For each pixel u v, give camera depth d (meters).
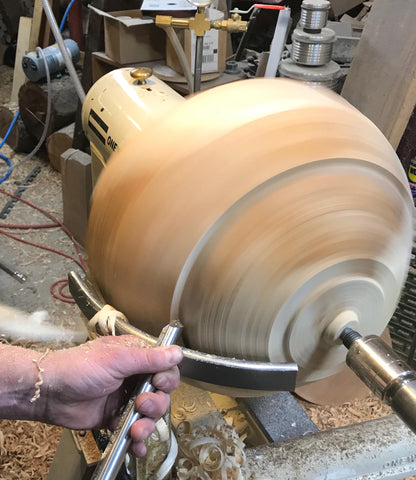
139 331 0.69
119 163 0.72
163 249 0.64
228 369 0.65
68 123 2.48
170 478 0.78
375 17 1.39
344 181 0.64
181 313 0.68
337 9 2.41
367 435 0.87
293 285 0.63
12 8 3.44
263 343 0.68
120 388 0.71
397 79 1.35
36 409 0.68
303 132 0.65
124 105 1.21
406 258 0.75
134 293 0.69
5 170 2.48
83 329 1.77
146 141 0.71
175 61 1.76
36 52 2.38
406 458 0.85
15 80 3.00
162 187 0.65
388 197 0.68
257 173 0.62
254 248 0.62
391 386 0.62
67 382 0.64
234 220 0.63
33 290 1.94
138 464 0.72
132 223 0.66
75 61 2.46
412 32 1.30
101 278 0.74
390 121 1.39
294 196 0.62
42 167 2.63
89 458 0.85
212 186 0.62
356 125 0.69
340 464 0.82
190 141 0.66
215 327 0.68
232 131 0.65
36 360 0.67
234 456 0.80
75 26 2.66
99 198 0.73
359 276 0.67
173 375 0.63
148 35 1.83
